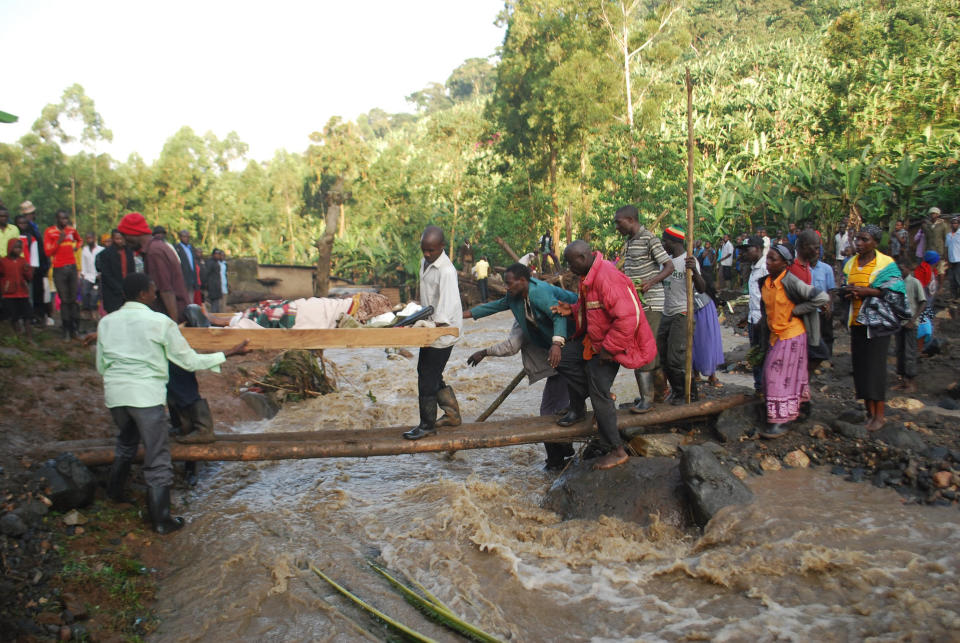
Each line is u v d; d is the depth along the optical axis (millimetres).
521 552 4285
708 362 6094
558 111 30672
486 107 37062
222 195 50375
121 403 4340
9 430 5184
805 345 5273
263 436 5410
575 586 3848
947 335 9156
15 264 7652
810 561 3721
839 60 35719
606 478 4930
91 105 53000
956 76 27094
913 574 3580
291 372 8398
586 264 4910
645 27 33031
